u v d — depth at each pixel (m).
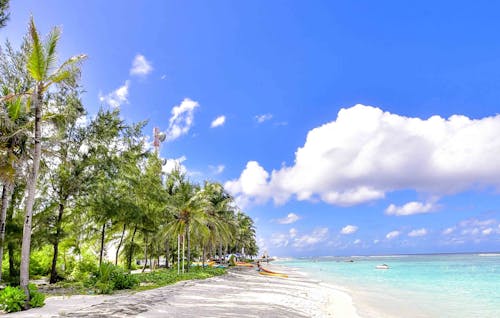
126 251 40.88
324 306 19.53
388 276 50.72
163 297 17.75
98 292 18.95
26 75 21.45
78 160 25.73
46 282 27.22
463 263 105.56
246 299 19.22
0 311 12.33
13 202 22.33
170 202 37.25
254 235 106.75
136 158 31.38
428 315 18.16
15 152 16.44
